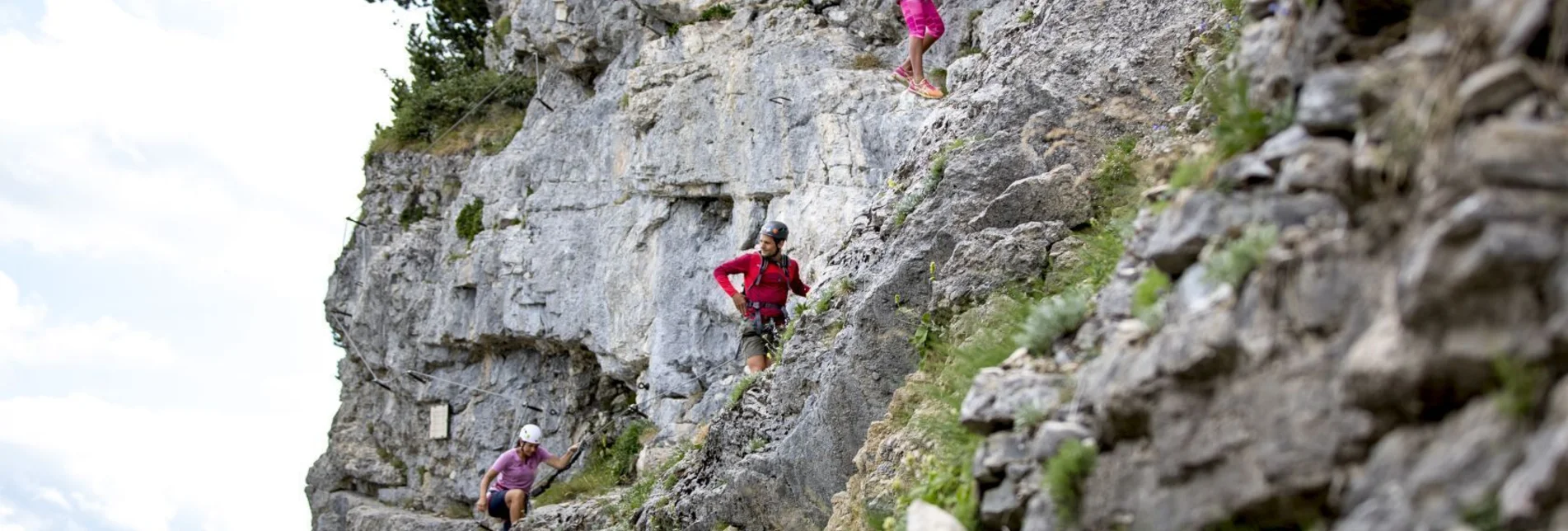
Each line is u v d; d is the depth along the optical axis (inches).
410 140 1021.8
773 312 458.0
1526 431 108.8
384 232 999.0
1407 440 119.6
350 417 976.3
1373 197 131.1
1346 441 125.6
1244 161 158.9
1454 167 118.2
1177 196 171.0
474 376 871.1
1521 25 117.5
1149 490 149.4
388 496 909.2
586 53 834.8
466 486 841.5
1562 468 101.6
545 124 842.8
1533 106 115.1
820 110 645.3
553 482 768.3
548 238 781.9
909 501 243.0
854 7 677.3
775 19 706.2
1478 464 111.0
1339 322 130.0
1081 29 365.7
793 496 357.7
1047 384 182.2
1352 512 122.4
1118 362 160.6
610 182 757.9
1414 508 114.7
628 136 749.9
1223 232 154.5
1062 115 340.2
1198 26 330.0
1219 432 139.9
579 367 794.2
